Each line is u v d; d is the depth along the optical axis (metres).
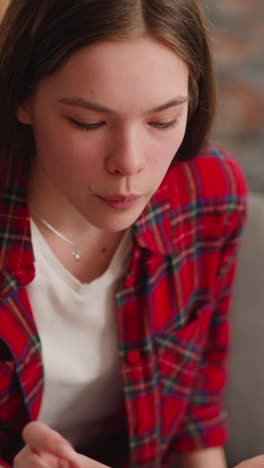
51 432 0.83
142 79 0.73
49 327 1.02
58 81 0.75
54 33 0.74
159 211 1.04
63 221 0.97
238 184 1.11
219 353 1.23
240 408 1.31
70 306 1.01
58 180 0.83
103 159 0.78
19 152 0.93
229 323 1.24
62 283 0.99
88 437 1.15
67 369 1.05
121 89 0.73
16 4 0.78
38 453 0.83
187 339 1.14
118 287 1.03
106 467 0.82
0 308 0.97
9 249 0.96
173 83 0.76
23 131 0.91
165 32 0.73
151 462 1.15
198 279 1.14
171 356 1.13
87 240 0.99
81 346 1.05
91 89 0.73
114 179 0.79
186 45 0.77
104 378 1.08
